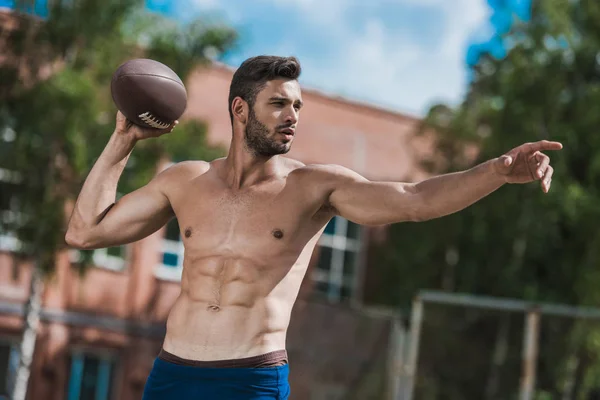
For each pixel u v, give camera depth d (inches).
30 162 609.0
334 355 729.0
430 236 822.5
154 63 147.3
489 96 816.3
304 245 138.7
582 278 743.1
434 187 128.7
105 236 147.3
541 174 120.4
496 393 583.2
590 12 767.1
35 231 613.9
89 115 605.9
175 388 134.8
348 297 891.4
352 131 930.1
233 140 141.0
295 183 139.1
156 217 147.1
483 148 778.8
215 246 137.3
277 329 135.5
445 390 585.3
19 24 617.9
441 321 589.9
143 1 630.5
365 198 134.1
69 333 777.6
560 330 575.2
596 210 732.7
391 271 868.0
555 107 749.9
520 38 762.2
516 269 775.7
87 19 618.2
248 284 135.4
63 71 605.6
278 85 137.0
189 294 138.4
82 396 783.1
